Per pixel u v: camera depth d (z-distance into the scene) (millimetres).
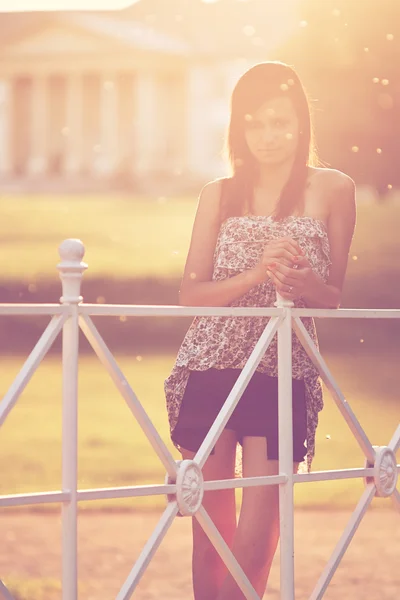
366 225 34031
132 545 7332
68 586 3043
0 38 78938
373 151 40344
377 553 7070
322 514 8711
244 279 3760
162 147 77062
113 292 31531
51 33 78125
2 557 6844
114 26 77688
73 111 78312
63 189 61000
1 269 34938
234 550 3801
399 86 38750
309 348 3699
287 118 3938
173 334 27859
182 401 4008
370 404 16594
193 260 4059
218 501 3994
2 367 22500
